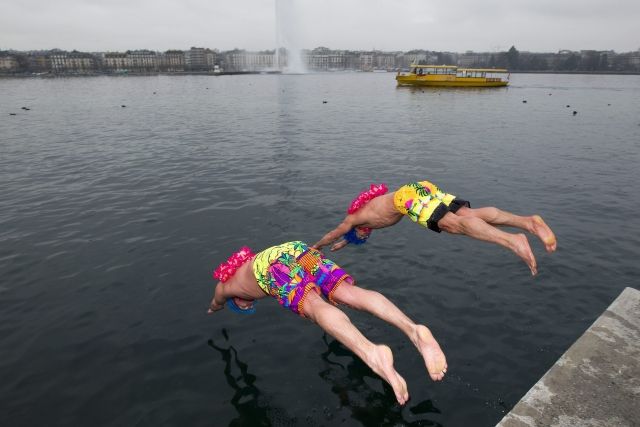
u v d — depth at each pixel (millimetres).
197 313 7121
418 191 4914
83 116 37000
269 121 32875
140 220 11336
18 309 7289
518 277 8258
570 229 10867
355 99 55000
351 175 16062
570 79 172750
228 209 12133
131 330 6703
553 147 21984
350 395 5363
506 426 3145
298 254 4508
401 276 8250
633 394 3377
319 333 6582
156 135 25938
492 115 37031
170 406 5250
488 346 6277
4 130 28391
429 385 5488
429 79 78000
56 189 14414
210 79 162500
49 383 5641
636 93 73562
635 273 8555
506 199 13328
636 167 17656
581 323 6871
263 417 5062
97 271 8555
